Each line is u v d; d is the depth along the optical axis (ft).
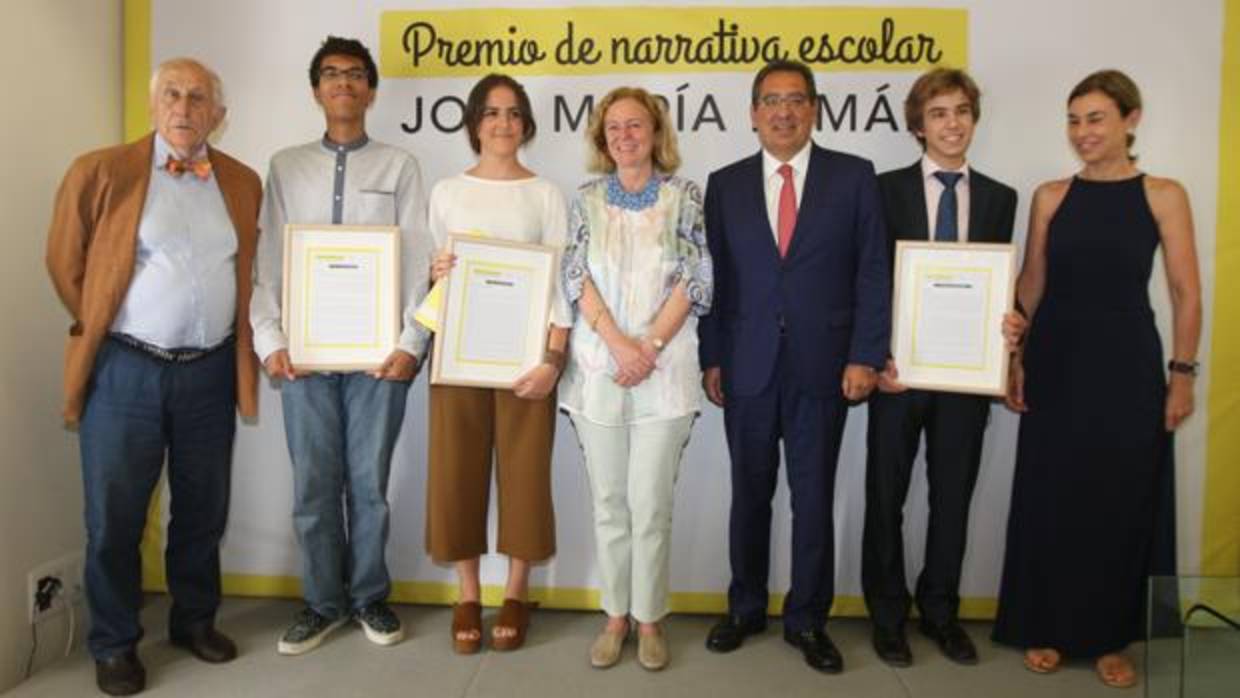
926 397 7.88
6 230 7.72
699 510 9.29
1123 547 7.79
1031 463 8.07
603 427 7.39
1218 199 8.82
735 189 7.75
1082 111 7.64
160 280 7.14
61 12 8.41
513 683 7.52
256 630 8.68
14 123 7.80
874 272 7.50
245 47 9.28
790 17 9.01
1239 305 8.85
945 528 8.03
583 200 7.47
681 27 9.07
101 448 7.14
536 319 7.72
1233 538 8.98
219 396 7.66
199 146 7.47
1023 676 7.77
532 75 9.20
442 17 9.20
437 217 8.02
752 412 7.66
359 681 7.55
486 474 8.22
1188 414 7.85
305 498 7.99
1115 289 7.64
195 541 7.88
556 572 9.40
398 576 9.48
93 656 7.52
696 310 7.29
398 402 8.10
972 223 7.83
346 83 7.86
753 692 7.37
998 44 8.90
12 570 7.82
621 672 7.73
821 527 7.76
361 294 7.86
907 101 8.04
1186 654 5.69
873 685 7.53
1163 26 8.77
